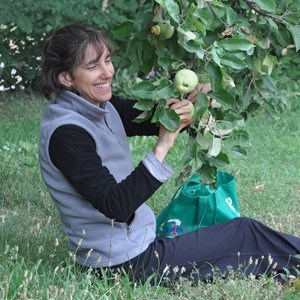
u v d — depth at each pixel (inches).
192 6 176.7
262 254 208.7
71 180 192.5
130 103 214.5
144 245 203.5
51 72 197.2
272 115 219.3
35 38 462.3
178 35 183.0
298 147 383.2
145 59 200.2
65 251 227.0
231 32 194.1
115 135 206.8
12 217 263.1
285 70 497.7
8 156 341.1
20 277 194.1
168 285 202.1
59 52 194.7
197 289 198.8
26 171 323.9
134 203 189.5
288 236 211.5
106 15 444.5
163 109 183.8
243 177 327.9
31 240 235.8
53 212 273.1
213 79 185.0
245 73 215.5
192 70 187.8
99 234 200.2
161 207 284.4
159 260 202.7
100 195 189.8
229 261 206.5
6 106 439.5
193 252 204.8
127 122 214.4
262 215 280.7
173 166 336.5
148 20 191.5
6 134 374.0
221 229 208.8
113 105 213.8
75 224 200.5
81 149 192.2
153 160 189.9
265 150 371.9
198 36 179.0
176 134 191.5
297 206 293.9
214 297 195.2
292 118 431.8
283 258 209.5
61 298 186.4
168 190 299.1
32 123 402.3
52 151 194.4
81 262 204.8
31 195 292.7
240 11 207.0
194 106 189.2
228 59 184.4
